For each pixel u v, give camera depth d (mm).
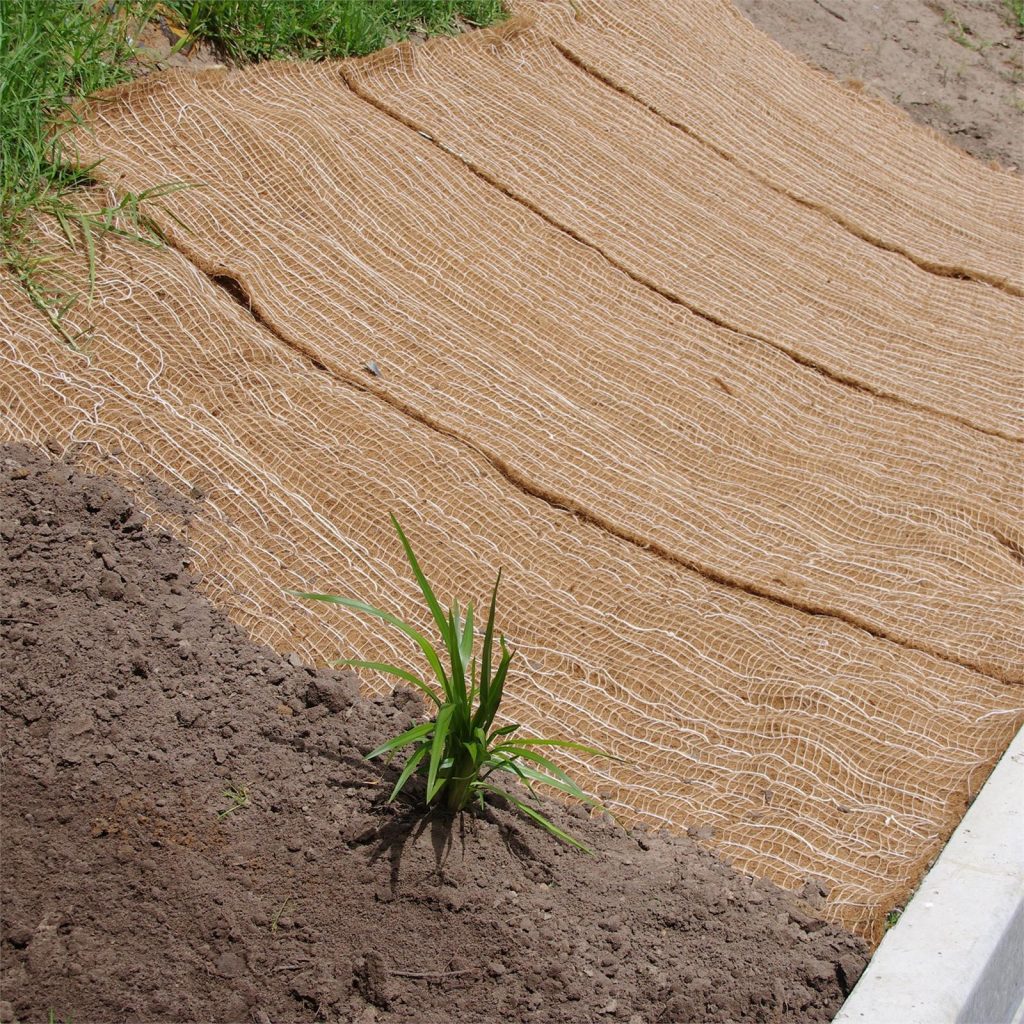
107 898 2533
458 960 2609
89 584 3271
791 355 5004
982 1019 2900
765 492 4375
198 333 4109
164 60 5129
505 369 4520
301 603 3496
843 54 7531
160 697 3012
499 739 3266
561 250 5098
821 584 4004
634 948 2723
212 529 3623
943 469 4617
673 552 3980
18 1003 2330
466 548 3807
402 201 4961
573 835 3000
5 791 2674
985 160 6906
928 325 5438
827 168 6258
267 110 5059
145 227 4383
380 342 4426
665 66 6453
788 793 3281
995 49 8008
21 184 4324
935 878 3000
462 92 5672
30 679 2922
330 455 3934
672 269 5250
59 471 3584
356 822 2832
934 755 3439
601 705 3457
